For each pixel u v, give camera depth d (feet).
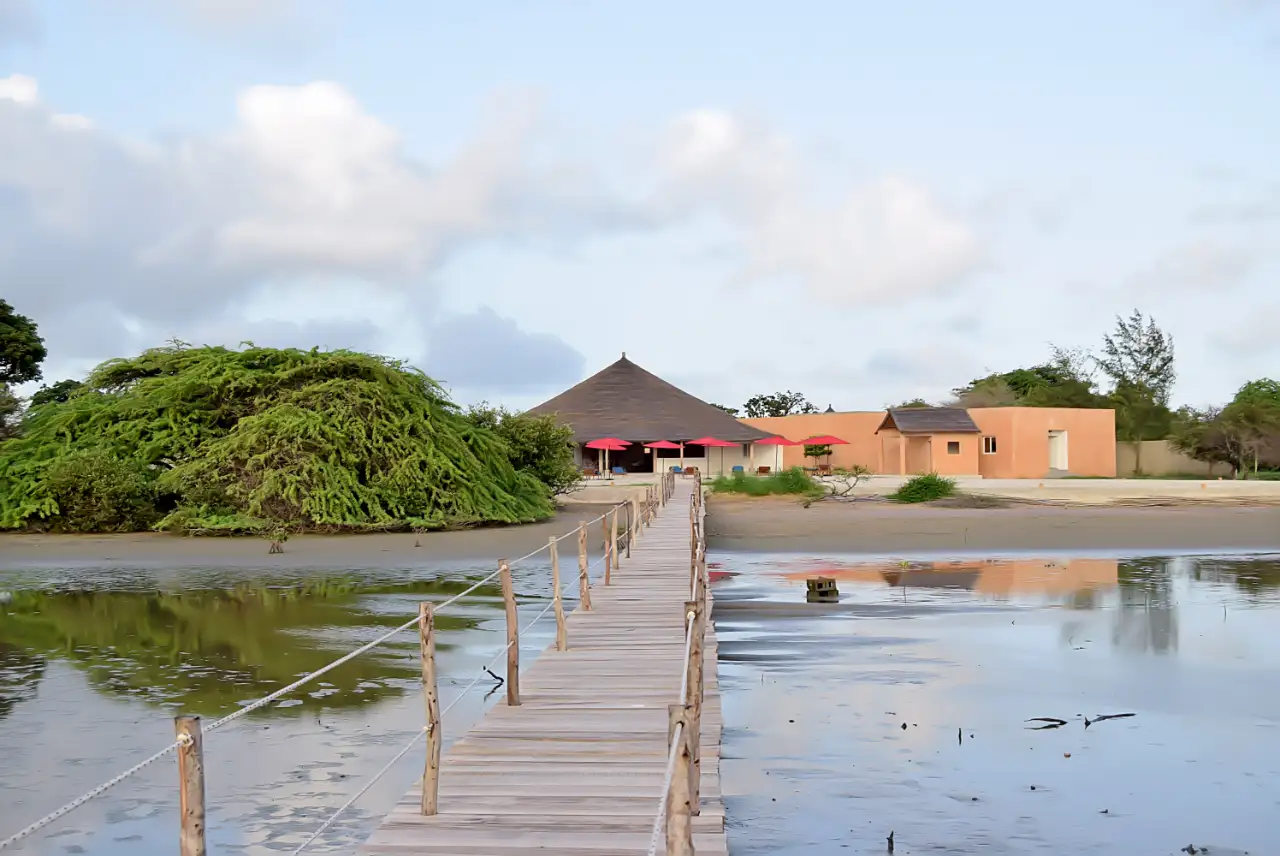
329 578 76.89
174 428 115.65
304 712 38.04
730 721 36.94
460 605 62.95
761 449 233.96
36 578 77.05
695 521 58.49
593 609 55.57
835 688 41.78
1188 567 84.69
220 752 33.17
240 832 26.55
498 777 28.40
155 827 26.99
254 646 50.62
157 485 110.83
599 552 92.27
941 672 44.68
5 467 113.29
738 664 46.39
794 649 49.75
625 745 31.30
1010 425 222.07
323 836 26.22
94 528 109.09
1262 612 60.75
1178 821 27.43
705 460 232.94
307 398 114.73
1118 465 257.34
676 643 46.42
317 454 110.63
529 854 22.85
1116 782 30.45
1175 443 252.62
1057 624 56.65
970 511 130.21
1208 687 42.01
